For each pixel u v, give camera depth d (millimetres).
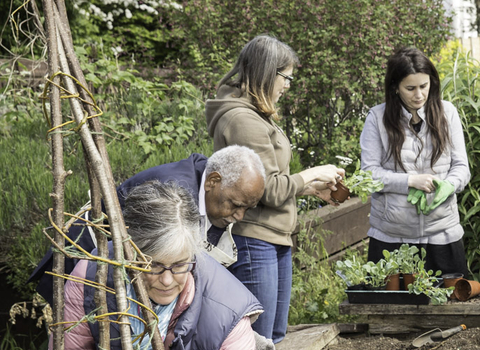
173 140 5152
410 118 3600
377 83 5945
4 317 3752
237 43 6301
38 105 5648
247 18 6141
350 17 5707
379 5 5824
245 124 2766
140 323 1914
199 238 1858
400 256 3564
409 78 3461
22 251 3607
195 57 6461
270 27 6113
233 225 2889
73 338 1986
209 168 2555
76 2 8398
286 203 2945
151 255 1762
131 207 1801
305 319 4055
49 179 3998
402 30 6215
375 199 3773
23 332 3742
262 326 2957
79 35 8625
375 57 5719
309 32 5691
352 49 5727
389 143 3635
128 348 1601
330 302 4203
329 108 5984
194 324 1900
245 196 2492
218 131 2838
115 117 5359
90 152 1607
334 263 4922
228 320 1924
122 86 5855
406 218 3654
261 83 2848
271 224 2891
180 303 1908
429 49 6477
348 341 3600
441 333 3404
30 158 4316
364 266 3605
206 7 6461
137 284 1623
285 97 5801
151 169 2664
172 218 1772
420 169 3635
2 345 3559
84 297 1933
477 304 3500
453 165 3676
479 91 4465
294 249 4703
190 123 5414
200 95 6043
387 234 3758
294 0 5875
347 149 5652
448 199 3699
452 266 3734
